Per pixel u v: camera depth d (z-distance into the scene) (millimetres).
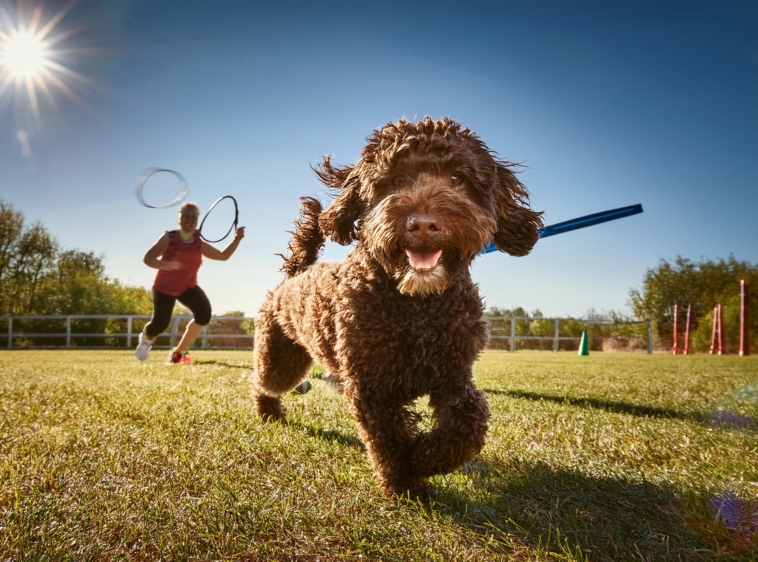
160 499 2270
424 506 2334
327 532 2021
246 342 21297
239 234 7797
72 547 1889
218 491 2359
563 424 4008
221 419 4023
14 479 2574
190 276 8898
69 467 2768
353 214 3324
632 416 4449
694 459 3057
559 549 1922
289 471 2705
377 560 1837
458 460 2523
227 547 1883
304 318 3543
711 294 27797
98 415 4203
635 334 23859
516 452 3150
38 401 5000
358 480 2633
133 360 11508
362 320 2727
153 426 3738
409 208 2646
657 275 29062
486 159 3139
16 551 1869
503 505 2299
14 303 32750
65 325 24000
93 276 28688
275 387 4219
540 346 23469
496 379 7820
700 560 1861
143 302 29516
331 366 3244
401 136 2977
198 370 8406
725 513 2168
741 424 4164
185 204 8523
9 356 13531
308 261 4438
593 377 8242
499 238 3359
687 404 5195
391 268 2668
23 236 34031
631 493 2438
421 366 2711
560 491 2479
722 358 16000
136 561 1831
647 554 1882
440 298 2730
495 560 1834
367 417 2709
